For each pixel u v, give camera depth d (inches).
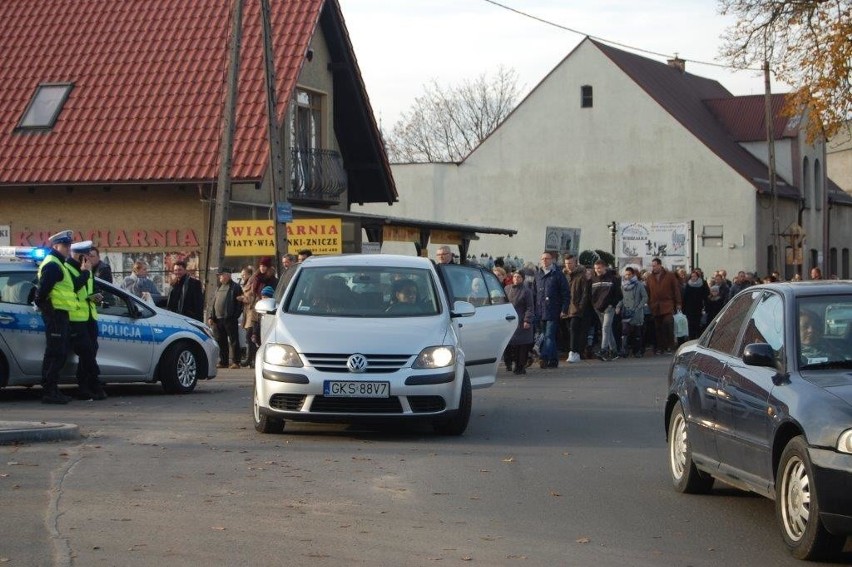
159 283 1107.9
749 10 1224.2
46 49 1208.2
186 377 674.2
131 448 450.0
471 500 358.3
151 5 1227.9
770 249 2122.3
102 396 627.5
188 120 1109.7
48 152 1113.4
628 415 582.6
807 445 280.2
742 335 343.6
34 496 352.2
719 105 2343.8
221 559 279.4
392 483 383.9
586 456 447.5
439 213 2236.7
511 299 826.2
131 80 1158.3
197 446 458.3
